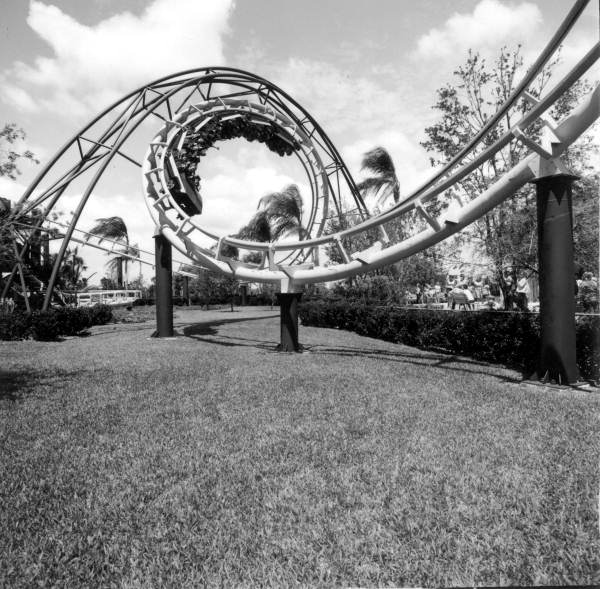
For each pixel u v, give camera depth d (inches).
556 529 114.6
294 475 148.7
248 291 1897.1
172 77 699.4
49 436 192.5
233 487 140.3
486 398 241.1
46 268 898.7
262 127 645.3
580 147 390.6
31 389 280.8
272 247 418.0
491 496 131.2
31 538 115.6
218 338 563.2
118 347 480.4
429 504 127.6
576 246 395.9
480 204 297.3
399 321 493.0
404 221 813.2
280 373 321.4
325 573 100.1
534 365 320.5
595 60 218.7
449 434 185.3
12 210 624.7
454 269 532.7
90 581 100.1
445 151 515.5
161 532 117.0
